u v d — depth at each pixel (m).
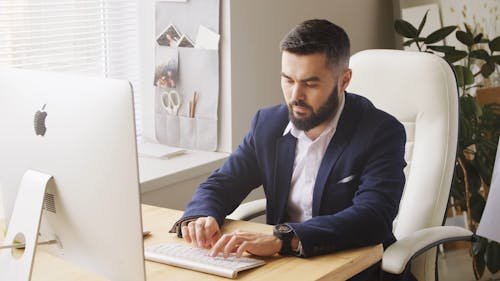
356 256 1.85
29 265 1.57
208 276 1.73
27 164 1.64
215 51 3.12
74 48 3.15
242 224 2.10
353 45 3.87
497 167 2.36
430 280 2.32
